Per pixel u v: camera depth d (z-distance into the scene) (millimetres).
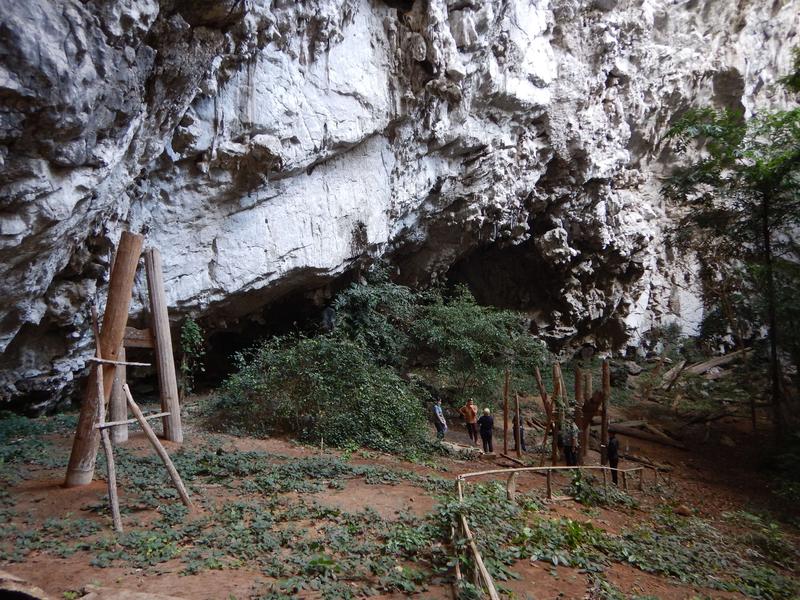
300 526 6949
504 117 22219
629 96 27844
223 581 5246
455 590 5383
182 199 13117
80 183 8594
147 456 9523
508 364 22953
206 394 17562
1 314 9484
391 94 17703
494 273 30938
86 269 11430
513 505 8797
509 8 19906
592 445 18891
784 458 17594
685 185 22203
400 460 12461
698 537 10297
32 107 7156
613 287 30703
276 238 15531
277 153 13633
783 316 20016
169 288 13508
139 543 6047
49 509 7027
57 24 7254
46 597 4113
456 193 22266
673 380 28938
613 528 9688
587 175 26109
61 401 13883
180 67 10008
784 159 18734
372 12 16750
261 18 12109
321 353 13672
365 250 19000
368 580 5570
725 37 31609
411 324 21594
